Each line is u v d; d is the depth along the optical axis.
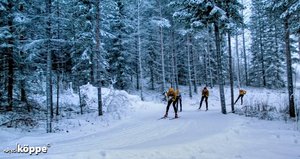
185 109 18.06
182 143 6.61
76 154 5.54
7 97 15.69
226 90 31.72
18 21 12.84
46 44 12.92
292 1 14.08
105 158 5.39
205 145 6.49
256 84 41.75
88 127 12.58
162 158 5.47
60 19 13.20
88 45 20.41
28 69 15.98
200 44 34.84
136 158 5.44
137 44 27.64
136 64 32.22
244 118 11.80
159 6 26.14
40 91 18.44
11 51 14.66
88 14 19.25
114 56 27.84
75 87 27.55
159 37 28.83
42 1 14.30
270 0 16.00
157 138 8.12
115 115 15.41
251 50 42.66
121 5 27.11
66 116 16.86
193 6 14.85
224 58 43.34
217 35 14.80
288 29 14.95
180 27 26.38
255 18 36.47
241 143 6.80
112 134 9.65
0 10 13.91
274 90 32.94
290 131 8.52
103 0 17.56
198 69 40.25
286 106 18.12
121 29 27.98
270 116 12.90
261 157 5.51
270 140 7.17
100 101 16.19
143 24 27.55
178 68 37.22
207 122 10.80
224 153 5.87
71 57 21.66
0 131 10.73
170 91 12.88
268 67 36.56
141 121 12.76
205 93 16.86
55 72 18.70
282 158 5.41
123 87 28.25
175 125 10.55
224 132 7.96
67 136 10.38
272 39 36.09
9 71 15.05
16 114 14.52
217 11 14.01
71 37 19.42
